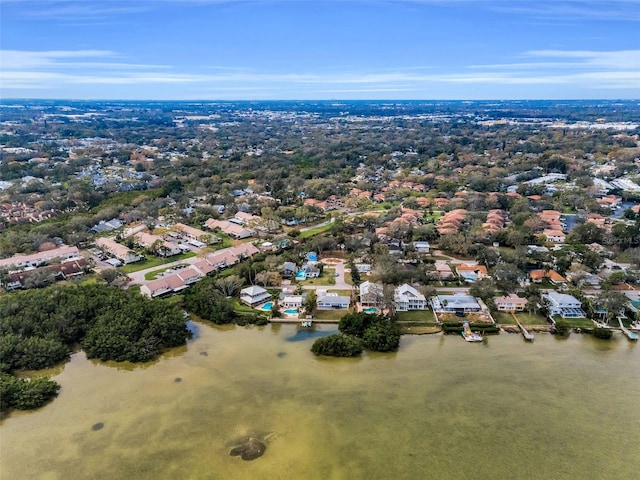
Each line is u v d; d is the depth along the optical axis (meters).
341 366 95.38
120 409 81.88
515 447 71.69
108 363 97.38
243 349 102.81
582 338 106.62
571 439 73.56
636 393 85.69
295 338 107.69
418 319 114.12
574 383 88.75
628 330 107.94
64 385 89.38
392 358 98.44
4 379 85.25
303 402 83.19
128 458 70.00
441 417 78.69
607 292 114.12
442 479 65.50
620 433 74.94
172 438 74.19
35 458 70.31
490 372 92.62
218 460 69.31
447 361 97.00
